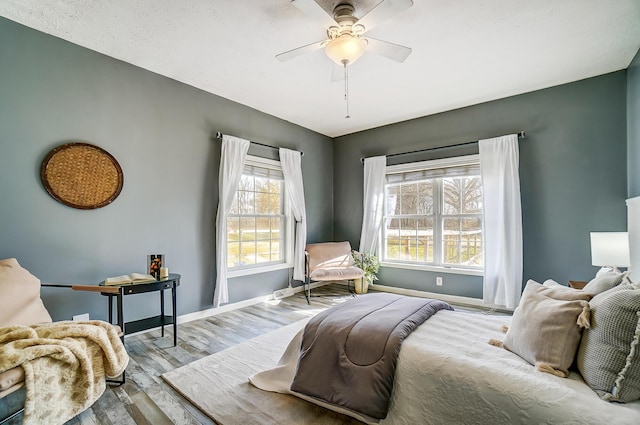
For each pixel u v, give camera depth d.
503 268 3.48
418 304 2.08
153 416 1.71
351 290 4.78
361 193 5.03
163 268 2.61
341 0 1.95
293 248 4.57
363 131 5.01
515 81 3.24
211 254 3.54
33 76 2.37
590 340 1.21
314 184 5.04
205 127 3.51
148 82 3.03
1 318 1.79
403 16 2.18
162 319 2.76
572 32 2.37
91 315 2.63
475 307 3.76
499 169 3.57
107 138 2.75
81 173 2.57
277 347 2.61
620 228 2.97
